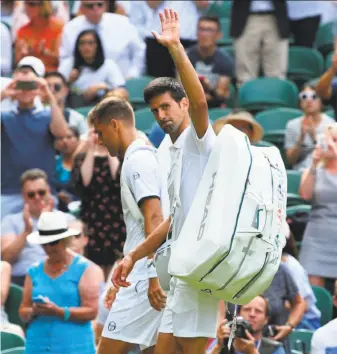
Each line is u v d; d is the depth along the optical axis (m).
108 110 13.19
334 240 18.75
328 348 15.05
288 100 27.11
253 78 27.64
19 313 16.48
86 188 18.92
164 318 11.82
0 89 22.28
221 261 10.48
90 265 15.91
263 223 10.55
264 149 10.97
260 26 27.41
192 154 11.35
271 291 17.41
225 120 20.72
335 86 24.50
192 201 11.22
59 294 15.67
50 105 21.33
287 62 28.91
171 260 10.71
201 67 26.53
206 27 26.36
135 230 13.13
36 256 19.39
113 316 13.41
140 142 13.12
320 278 18.83
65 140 21.80
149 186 12.79
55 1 27.30
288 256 18.02
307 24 29.20
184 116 11.94
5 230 19.67
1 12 29.31
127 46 27.47
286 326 16.09
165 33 11.11
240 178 10.58
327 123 23.77
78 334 15.52
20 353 15.73
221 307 15.77
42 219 15.98
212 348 14.77
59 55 26.52
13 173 21.08
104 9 27.25
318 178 18.91
